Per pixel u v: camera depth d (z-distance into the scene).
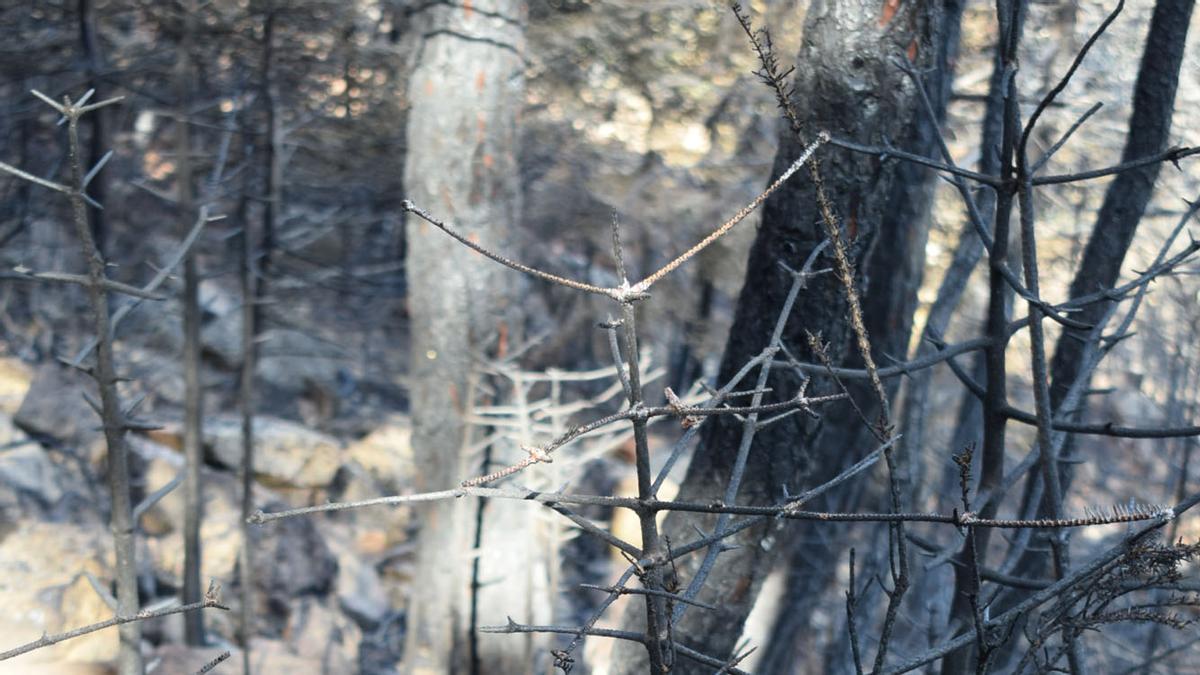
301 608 10.59
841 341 3.50
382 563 13.30
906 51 3.30
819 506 5.41
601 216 14.21
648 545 1.86
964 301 9.85
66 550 8.01
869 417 5.32
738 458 2.43
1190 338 7.13
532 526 7.78
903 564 2.00
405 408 18.27
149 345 15.38
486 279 8.05
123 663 3.22
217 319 16.05
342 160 14.41
